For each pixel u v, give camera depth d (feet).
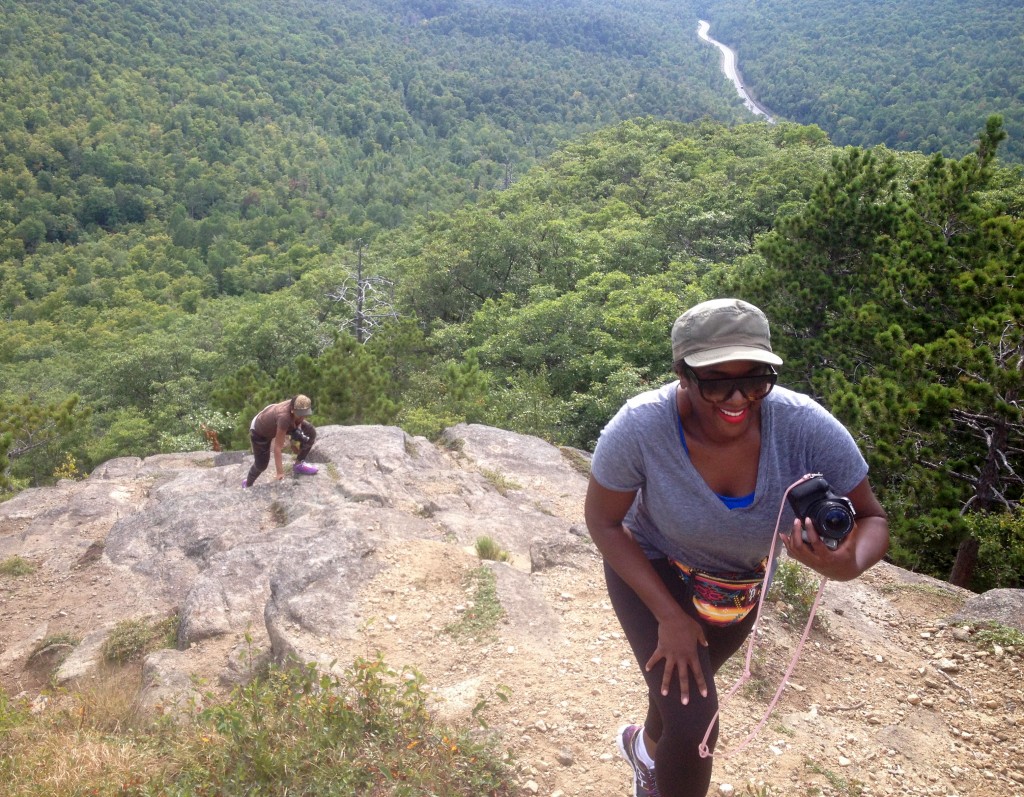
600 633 14.29
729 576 7.24
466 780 10.04
